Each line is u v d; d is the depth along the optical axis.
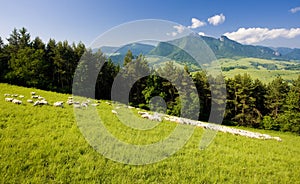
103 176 7.06
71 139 9.59
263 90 57.66
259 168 9.39
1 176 6.27
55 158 7.65
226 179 7.98
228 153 11.13
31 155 7.60
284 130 48.19
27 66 41.34
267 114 55.44
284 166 10.48
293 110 47.62
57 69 49.69
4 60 48.31
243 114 50.53
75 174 6.93
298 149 15.83
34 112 13.07
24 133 9.56
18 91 22.28
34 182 6.26
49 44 54.53
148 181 7.13
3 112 12.00
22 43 54.12
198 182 7.42
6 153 7.49
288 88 57.97
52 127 10.99
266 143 15.89
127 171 7.61
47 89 43.38
